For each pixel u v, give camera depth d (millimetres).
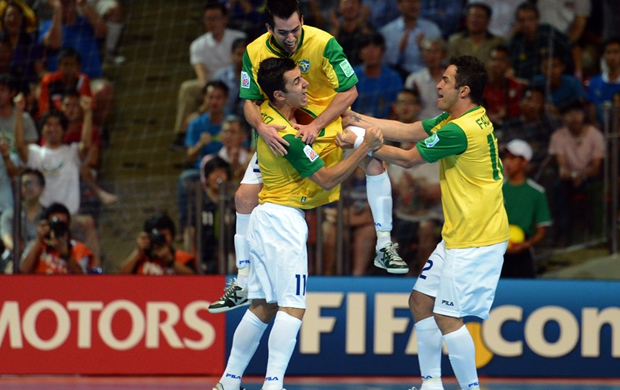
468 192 17391
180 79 32969
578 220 28672
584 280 25031
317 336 24766
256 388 22562
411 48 31672
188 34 33625
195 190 26422
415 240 27031
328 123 16688
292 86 16500
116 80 32594
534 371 24844
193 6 33875
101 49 32625
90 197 28750
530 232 27047
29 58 30562
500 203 17656
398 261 17609
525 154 26891
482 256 17359
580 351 24922
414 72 31672
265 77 16500
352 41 30828
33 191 26562
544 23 32156
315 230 25719
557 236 28656
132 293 24625
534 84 30875
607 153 27828
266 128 16594
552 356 24875
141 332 24594
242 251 18531
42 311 24391
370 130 16656
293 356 24766
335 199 17891
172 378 24359
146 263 26031
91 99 29297
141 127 31906
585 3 32844
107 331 24516
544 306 24922
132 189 29797
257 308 18000
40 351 24344
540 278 25359
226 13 32375
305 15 32031
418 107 29859
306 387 23047
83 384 23188
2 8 30312
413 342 24906
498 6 32531
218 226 26203
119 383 23391
